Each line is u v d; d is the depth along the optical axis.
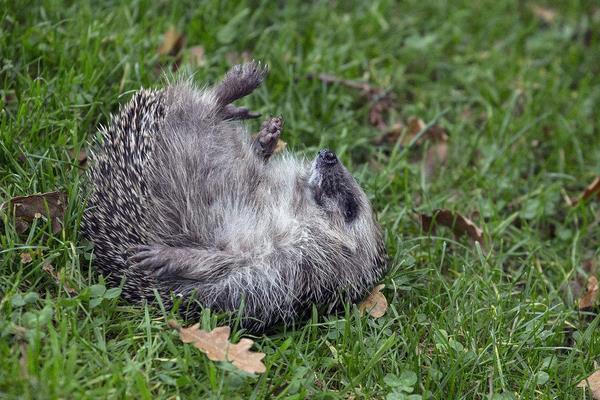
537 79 11.66
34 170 7.62
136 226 7.33
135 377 6.13
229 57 10.43
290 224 7.92
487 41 12.28
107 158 7.66
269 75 10.24
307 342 7.20
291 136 9.65
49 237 7.14
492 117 10.77
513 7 12.83
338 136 10.00
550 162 10.70
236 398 6.31
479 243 9.16
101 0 10.31
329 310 7.84
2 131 7.77
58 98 8.45
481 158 10.53
